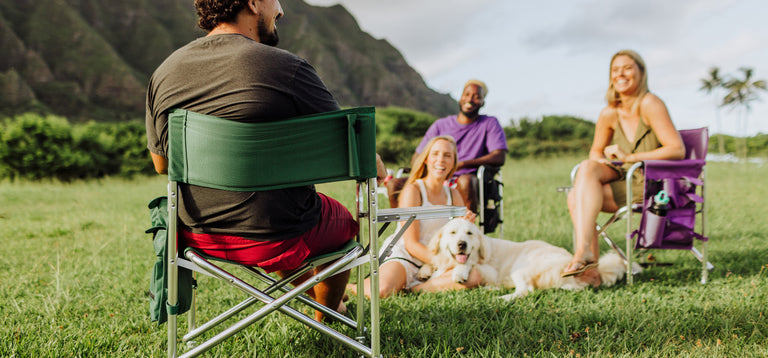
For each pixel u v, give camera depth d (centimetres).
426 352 186
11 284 301
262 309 148
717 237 445
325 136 141
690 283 295
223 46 143
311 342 200
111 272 331
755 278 294
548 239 445
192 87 139
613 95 328
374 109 143
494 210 408
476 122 459
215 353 187
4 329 214
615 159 321
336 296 206
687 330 204
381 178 173
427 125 2952
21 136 1396
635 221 510
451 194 338
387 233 463
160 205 158
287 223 148
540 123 2700
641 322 212
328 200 174
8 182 1307
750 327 206
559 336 202
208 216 144
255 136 135
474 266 288
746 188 899
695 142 309
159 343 197
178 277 150
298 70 142
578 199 294
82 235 497
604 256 308
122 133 1698
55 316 237
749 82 3969
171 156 140
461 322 223
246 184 138
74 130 1537
